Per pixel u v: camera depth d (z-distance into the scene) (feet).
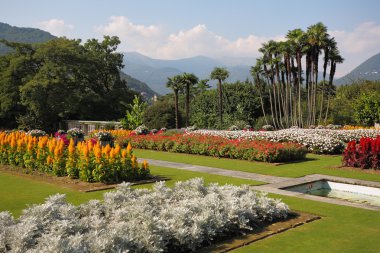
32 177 35.42
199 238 16.97
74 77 124.06
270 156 46.06
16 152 41.42
